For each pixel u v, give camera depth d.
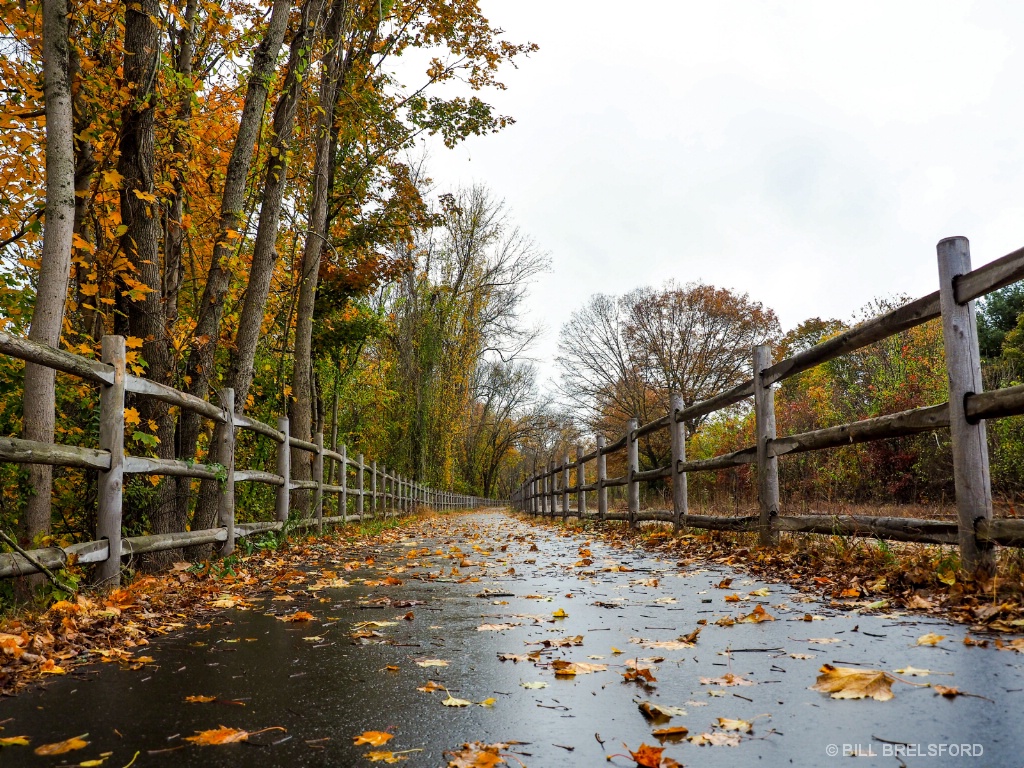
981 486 3.64
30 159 6.50
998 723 1.87
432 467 34.47
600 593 4.57
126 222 6.56
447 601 4.44
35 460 3.75
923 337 14.31
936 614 3.26
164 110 6.94
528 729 2.04
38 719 2.20
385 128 14.83
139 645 3.28
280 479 8.30
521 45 14.27
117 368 4.65
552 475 17.56
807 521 5.27
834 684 2.26
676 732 1.95
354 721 2.14
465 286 35.69
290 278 13.14
